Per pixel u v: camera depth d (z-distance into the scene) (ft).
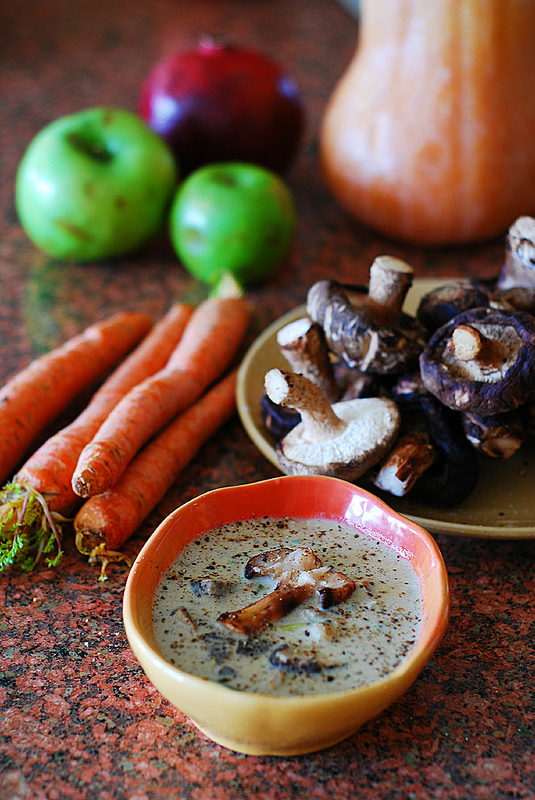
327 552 1.35
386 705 1.20
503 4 1.83
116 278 2.05
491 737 1.28
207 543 1.36
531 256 1.50
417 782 1.25
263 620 1.26
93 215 1.95
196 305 1.98
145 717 1.30
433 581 1.27
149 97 2.15
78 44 3.04
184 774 1.26
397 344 1.48
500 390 1.41
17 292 2.00
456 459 1.47
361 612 1.28
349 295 1.55
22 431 1.60
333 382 1.56
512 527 1.43
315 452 1.45
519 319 1.42
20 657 1.36
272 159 2.20
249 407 1.62
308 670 1.22
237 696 1.16
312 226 2.20
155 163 1.97
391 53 1.93
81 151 1.94
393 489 1.45
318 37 3.10
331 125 2.08
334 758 1.27
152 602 1.29
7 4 3.38
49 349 1.85
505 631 1.38
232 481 1.61
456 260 2.07
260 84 2.11
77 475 1.45
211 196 1.91
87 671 1.35
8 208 2.26
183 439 1.60
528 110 1.92
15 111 2.59
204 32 3.12
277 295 2.00
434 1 1.85
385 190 2.00
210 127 2.12
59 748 1.28
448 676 1.34
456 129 1.91
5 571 1.46
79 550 1.47
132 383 1.70
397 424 1.46
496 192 1.96
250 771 1.26
